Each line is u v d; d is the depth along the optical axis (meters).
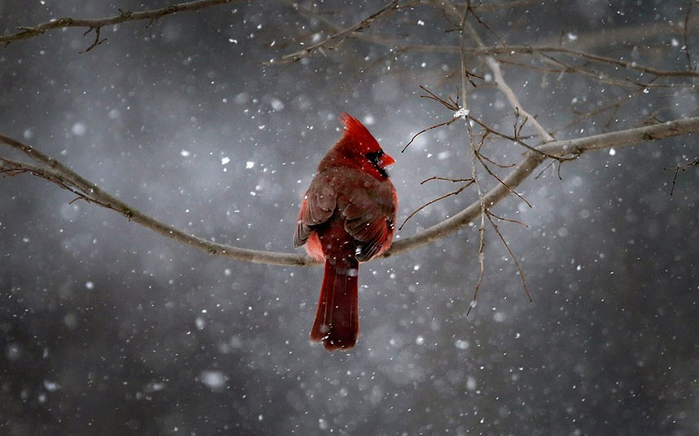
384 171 7.40
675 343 13.89
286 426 12.97
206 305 13.95
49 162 6.27
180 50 14.98
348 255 6.54
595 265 14.40
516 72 13.47
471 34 8.68
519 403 13.19
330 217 6.70
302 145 14.50
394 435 12.81
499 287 14.15
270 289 14.07
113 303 13.99
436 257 14.32
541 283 14.17
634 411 13.21
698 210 14.65
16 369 13.34
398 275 14.20
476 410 13.06
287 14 13.50
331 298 6.41
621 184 14.75
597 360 13.62
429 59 13.34
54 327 13.71
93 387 13.21
